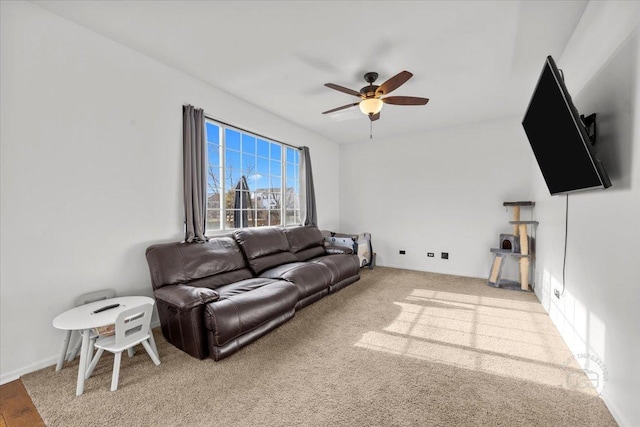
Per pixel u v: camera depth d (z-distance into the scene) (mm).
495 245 4242
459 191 4496
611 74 1510
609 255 1509
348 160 5637
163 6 1901
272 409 1518
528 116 2242
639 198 1236
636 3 1267
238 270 2967
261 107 3736
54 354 1982
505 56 2461
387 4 1863
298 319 2734
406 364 1953
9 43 1791
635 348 1261
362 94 2639
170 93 2727
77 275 2111
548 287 2855
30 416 1478
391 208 5160
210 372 1860
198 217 2844
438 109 3740
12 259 1811
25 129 1858
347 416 1463
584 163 1524
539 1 1816
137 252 2492
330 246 4340
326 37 2230
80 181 2127
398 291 3633
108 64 2277
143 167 2531
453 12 1929
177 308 2080
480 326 2570
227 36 2234
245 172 3758
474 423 1412
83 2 1865
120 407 1536
